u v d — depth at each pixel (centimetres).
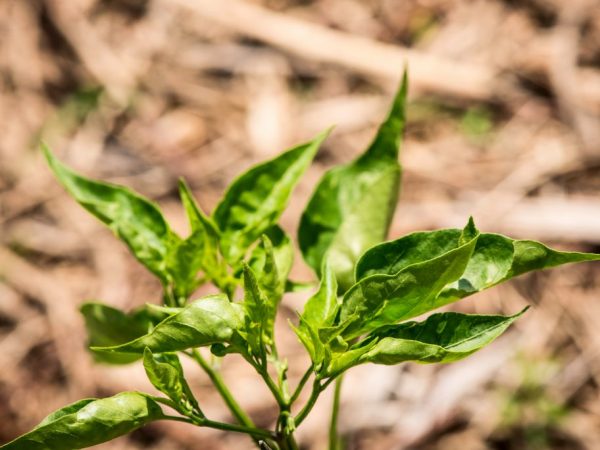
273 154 76
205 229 33
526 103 77
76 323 67
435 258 27
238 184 33
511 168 73
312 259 35
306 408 30
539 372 61
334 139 77
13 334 68
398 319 29
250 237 33
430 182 73
